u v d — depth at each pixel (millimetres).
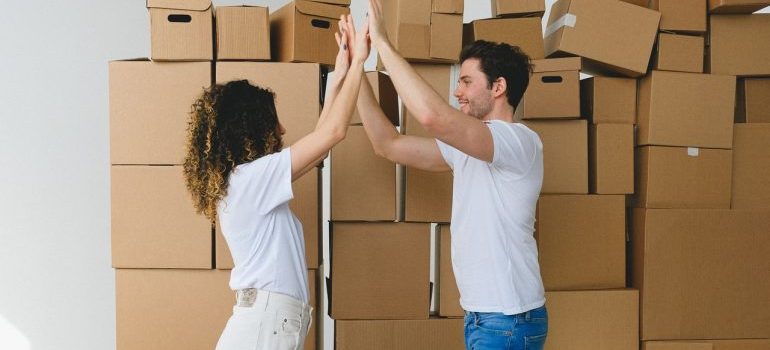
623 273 2320
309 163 1598
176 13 2014
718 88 2326
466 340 1705
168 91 2033
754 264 2324
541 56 2273
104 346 3141
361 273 2172
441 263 2229
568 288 2281
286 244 1580
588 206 2299
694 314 2295
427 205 2191
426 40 2150
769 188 2371
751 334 2322
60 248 3082
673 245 2287
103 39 3146
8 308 3027
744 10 2314
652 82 2289
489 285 1624
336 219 2154
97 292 3129
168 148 2029
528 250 1673
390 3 2264
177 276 2039
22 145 3043
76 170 3104
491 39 2254
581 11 2273
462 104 1816
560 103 2264
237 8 2057
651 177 2293
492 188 1643
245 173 1549
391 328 2178
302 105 2068
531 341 1637
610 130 2322
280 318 1525
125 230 2021
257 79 2061
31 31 3055
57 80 3082
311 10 2074
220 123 1583
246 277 1547
